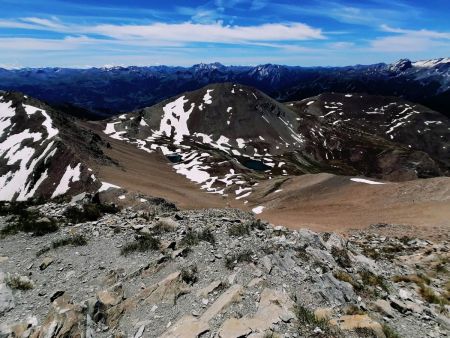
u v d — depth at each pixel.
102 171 90.94
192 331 11.91
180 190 93.94
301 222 53.44
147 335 12.20
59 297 14.02
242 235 20.34
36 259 17.67
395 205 58.75
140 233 20.45
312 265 16.97
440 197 57.09
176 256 17.22
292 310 13.05
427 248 30.80
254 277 15.08
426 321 14.50
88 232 20.72
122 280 15.38
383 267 22.20
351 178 82.88
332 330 12.11
